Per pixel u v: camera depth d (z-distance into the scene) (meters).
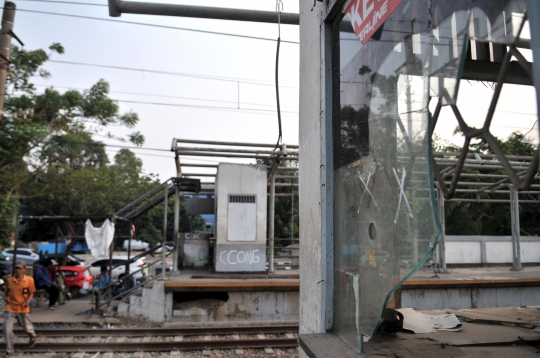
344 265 3.58
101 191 28.30
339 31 3.99
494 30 1.98
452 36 2.19
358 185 3.34
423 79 2.42
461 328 4.18
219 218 12.83
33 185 23.19
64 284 12.55
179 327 9.31
